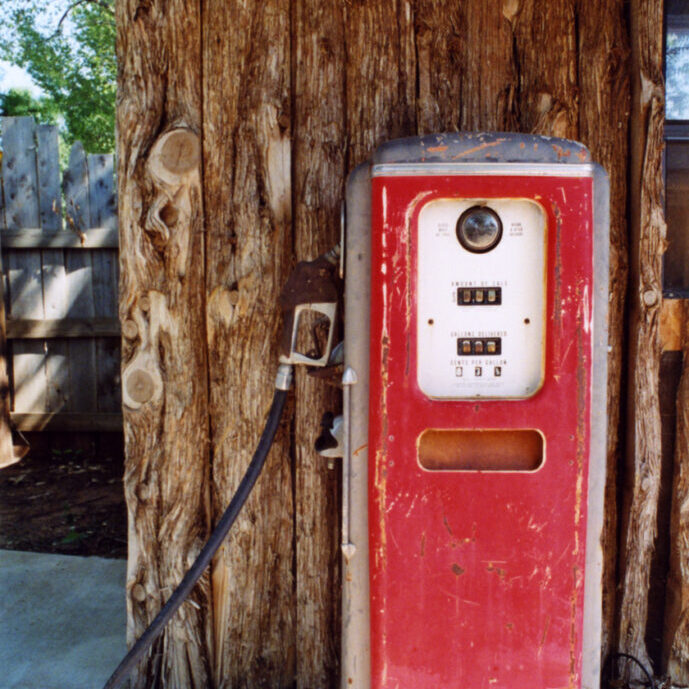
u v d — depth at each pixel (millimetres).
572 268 1767
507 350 1812
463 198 1757
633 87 2387
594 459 1891
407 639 1868
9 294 5375
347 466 1871
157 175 2340
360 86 2357
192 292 2402
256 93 2352
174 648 2494
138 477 2465
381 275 1768
